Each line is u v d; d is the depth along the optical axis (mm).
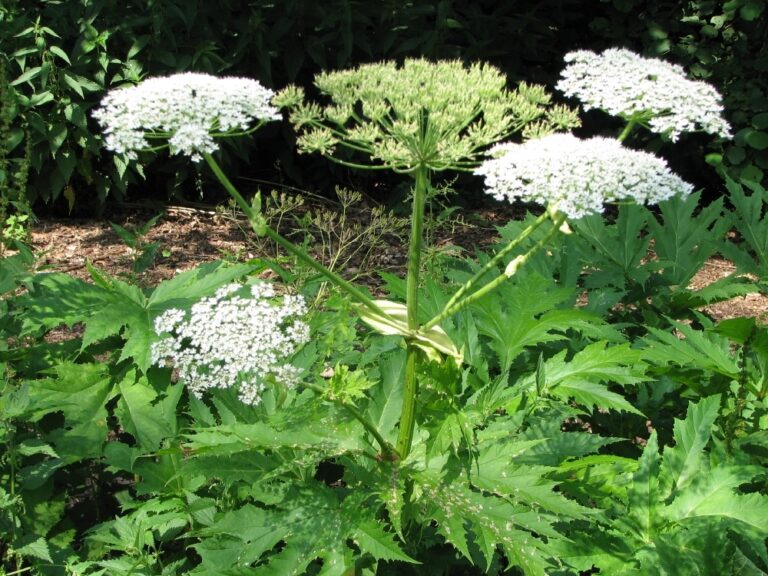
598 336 2938
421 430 2455
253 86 2184
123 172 6957
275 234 2053
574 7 9039
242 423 2445
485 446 2328
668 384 3104
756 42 7965
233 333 2039
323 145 2203
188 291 2680
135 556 2318
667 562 2084
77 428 2582
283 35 7715
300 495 2248
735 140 7707
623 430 3182
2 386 2684
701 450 2439
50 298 2559
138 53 7180
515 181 2078
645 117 2338
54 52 6660
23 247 3115
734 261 3574
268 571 2115
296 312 2105
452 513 2152
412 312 2213
